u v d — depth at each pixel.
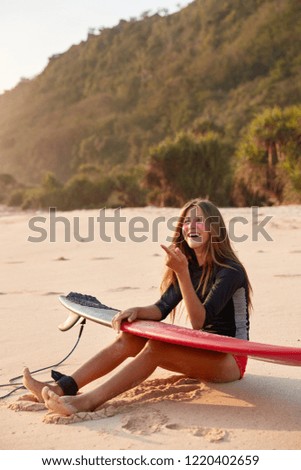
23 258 18.02
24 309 10.48
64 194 87.56
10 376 6.99
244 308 6.57
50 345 8.18
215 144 49.12
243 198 44.44
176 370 6.27
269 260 14.93
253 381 6.54
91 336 8.59
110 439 5.27
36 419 5.75
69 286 12.64
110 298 11.12
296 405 5.87
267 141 42.47
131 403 6.02
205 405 5.91
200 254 6.60
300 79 191.12
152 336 5.80
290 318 9.00
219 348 5.43
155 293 11.46
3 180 160.62
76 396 5.81
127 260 16.27
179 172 49.22
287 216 24.83
